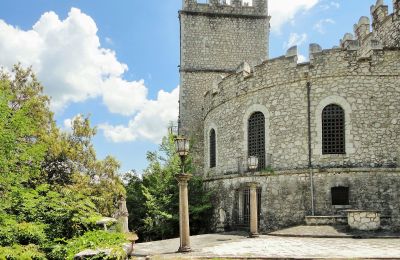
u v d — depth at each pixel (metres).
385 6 25.33
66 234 9.54
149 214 27.67
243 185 23.08
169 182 27.00
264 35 34.38
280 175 21.34
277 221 20.97
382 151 19.98
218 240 17.72
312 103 21.08
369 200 19.50
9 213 9.30
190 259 11.95
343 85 20.62
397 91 20.20
